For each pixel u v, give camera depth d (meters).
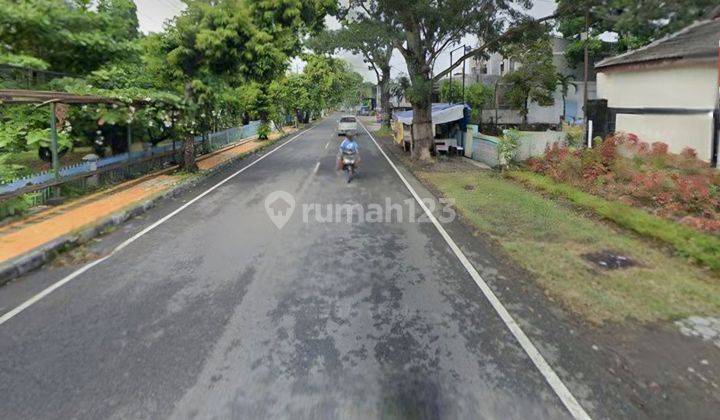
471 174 15.18
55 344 4.26
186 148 15.48
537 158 14.76
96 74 13.85
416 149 19.16
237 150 23.30
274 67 15.80
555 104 37.34
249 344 4.26
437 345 4.24
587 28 18.02
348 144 14.19
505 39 16.88
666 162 10.66
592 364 3.91
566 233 7.91
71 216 8.90
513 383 3.63
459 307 5.07
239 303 5.18
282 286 5.68
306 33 19.56
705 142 10.96
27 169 11.70
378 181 14.12
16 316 4.87
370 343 4.29
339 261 6.64
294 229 8.43
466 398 3.44
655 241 7.43
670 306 5.00
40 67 12.48
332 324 4.67
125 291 5.54
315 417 3.22
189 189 12.83
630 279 5.77
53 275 6.12
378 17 16.61
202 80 14.99
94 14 14.50
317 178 14.70
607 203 9.30
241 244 7.48
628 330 4.51
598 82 16.06
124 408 3.32
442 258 6.78
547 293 5.43
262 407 3.34
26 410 3.30
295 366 3.89
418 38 17.55
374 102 94.69
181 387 3.58
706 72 10.73
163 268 6.34
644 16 9.20
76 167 11.02
